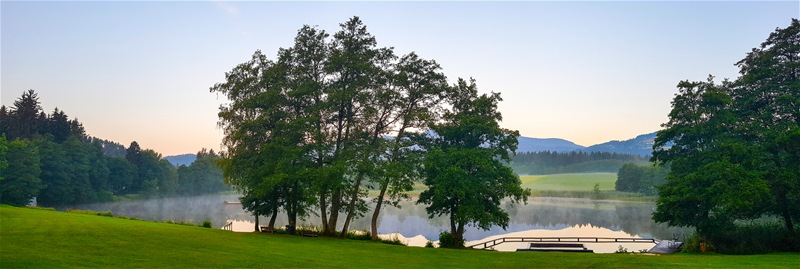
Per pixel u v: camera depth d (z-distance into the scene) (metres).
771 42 35.41
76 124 141.25
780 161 31.16
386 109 36.31
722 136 32.19
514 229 70.06
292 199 36.97
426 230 66.44
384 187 35.66
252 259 21.17
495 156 35.84
